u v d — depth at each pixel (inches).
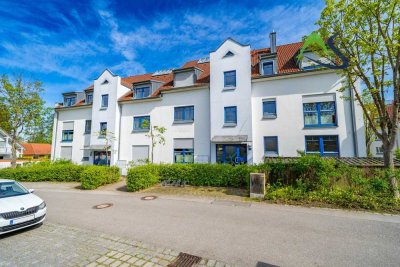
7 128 953.5
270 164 397.7
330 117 574.9
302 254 173.3
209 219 260.8
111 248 187.2
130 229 232.1
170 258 168.9
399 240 197.8
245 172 428.5
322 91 583.5
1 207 221.0
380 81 363.6
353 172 337.1
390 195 308.2
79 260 166.9
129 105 836.0
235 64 660.7
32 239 209.0
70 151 941.2
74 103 993.5
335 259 165.6
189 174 475.5
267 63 653.9
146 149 787.4
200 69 783.1
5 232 210.1
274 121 617.6
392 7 318.0
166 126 757.9
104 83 872.3
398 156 565.0
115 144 817.5
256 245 189.5
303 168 358.0
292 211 289.3
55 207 333.4
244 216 270.4
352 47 363.9
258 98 641.0
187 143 722.8
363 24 347.6
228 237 206.8
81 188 513.0
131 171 459.2
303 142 585.9
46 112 1007.0
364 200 299.3
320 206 307.6
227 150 661.9
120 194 429.7
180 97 750.5
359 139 537.0
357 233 214.2
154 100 791.1
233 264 159.2
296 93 606.5
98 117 858.1
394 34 329.1
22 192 273.3
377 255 171.3
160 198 378.9
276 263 160.4
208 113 704.4
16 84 907.4
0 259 169.8
